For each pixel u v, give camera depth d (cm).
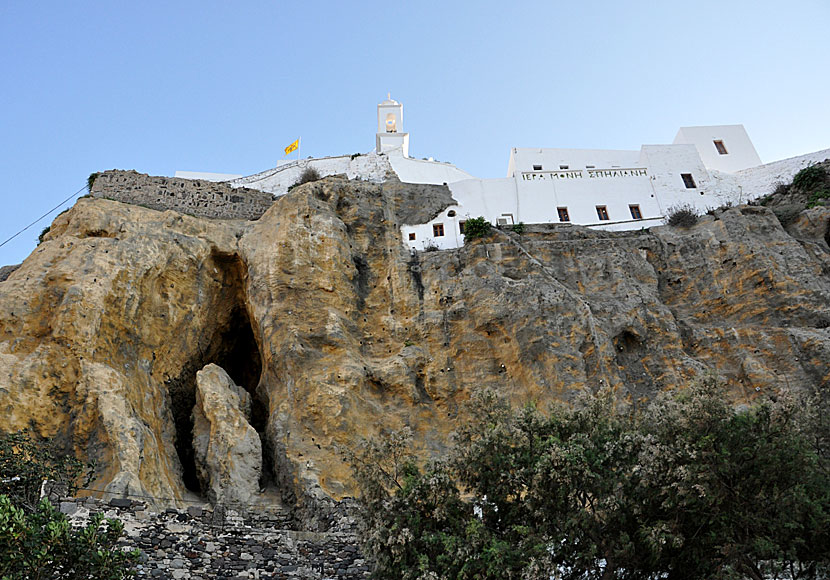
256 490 2341
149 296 2780
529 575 1488
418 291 3098
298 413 2562
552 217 3672
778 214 3394
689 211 3506
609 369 2719
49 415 2284
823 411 1936
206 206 3472
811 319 2858
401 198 3619
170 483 2320
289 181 3888
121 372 2522
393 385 2722
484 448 1778
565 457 1661
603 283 3128
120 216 2988
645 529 1614
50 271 2634
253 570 1864
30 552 1306
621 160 4225
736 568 1670
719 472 1642
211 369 2645
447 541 1600
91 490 1991
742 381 2756
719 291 3077
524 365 2773
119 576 1403
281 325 2811
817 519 1614
